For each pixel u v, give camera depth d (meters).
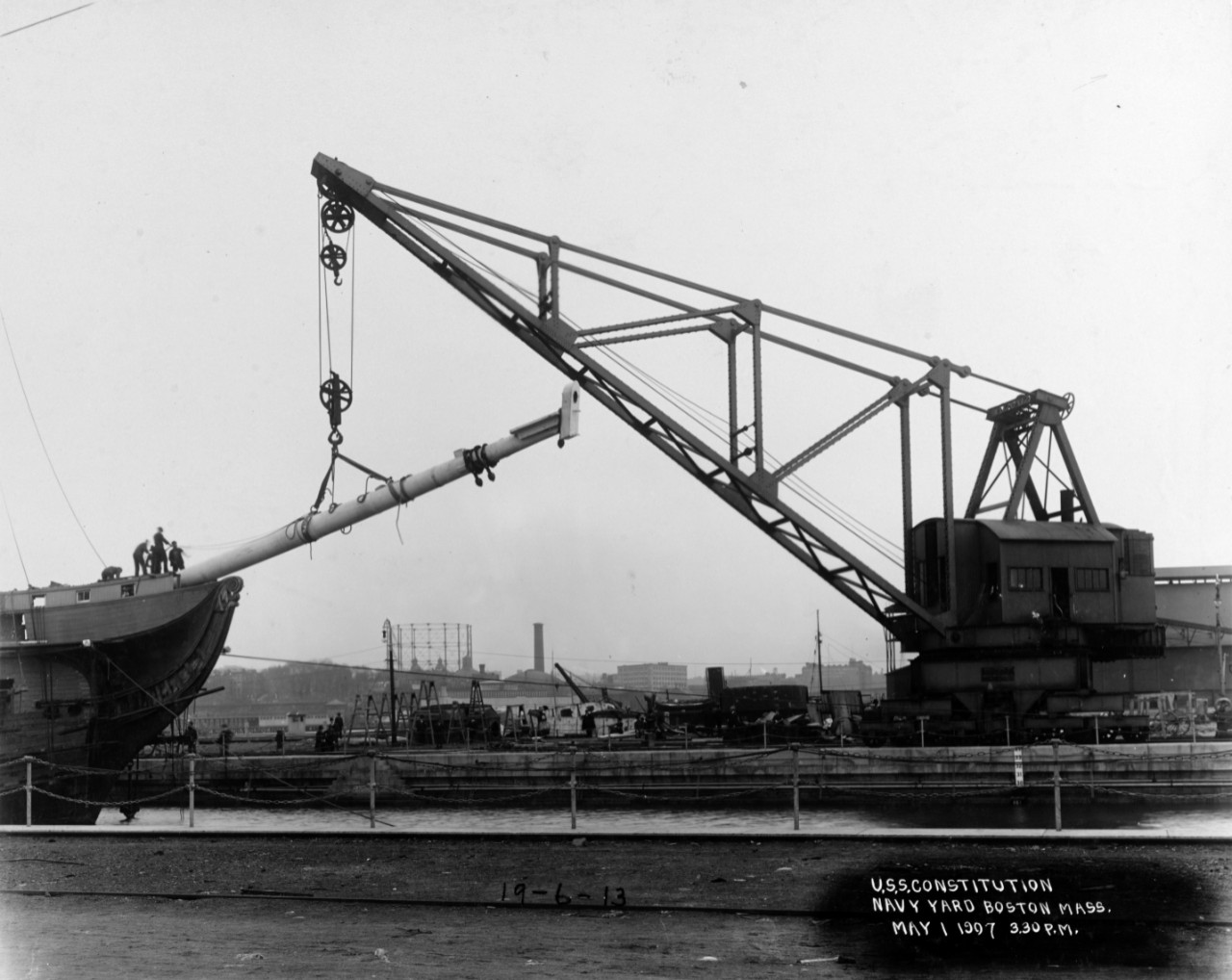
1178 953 11.17
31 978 10.53
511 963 10.99
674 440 37.81
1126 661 40.59
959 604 38.91
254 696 144.38
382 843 19.59
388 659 54.06
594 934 12.28
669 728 51.75
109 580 39.19
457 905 13.98
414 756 39.19
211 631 38.56
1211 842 17.03
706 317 37.56
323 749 48.88
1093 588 38.38
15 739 35.78
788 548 38.75
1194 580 61.09
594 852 17.91
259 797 40.94
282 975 10.54
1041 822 31.08
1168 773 33.56
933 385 39.88
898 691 41.00
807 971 10.64
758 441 37.53
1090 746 33.31
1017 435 42.84
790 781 35.66
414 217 36.22
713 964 10.93
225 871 17.00
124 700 38.31
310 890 15.16
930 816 32.66
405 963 11.02
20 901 14.88
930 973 10.53
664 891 14.51
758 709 50.09
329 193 35.66
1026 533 38.25
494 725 52.28
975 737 36.91
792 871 15.66
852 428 38.78
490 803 38.03
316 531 35.84
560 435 32.72
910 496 39.75
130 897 14.98
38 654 36.88
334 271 35.31
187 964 11.07
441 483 34.53
